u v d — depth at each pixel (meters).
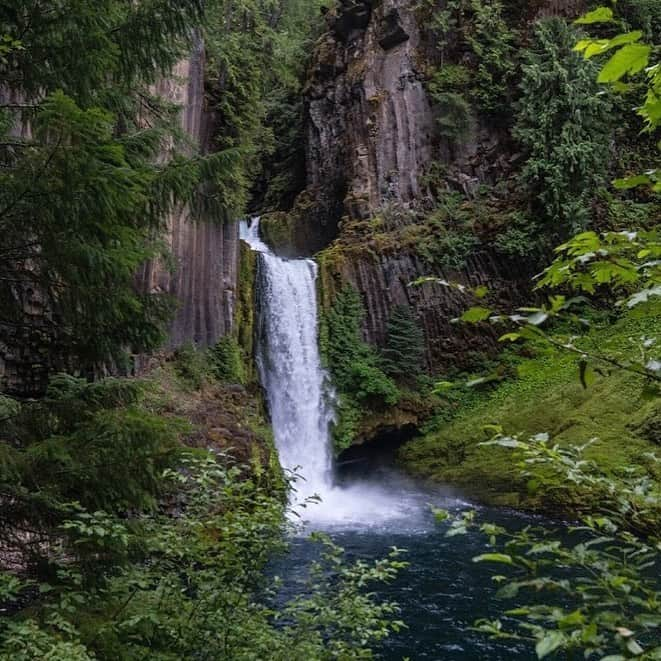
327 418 23.03
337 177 29.72
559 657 8.35
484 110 26.44
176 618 5.24
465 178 26.36
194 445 14.87
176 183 6.59
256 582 5.45
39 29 5.56
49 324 6.37
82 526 4.55
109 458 5.16
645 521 2.45
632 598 2.00
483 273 25.12
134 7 7.23
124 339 6.48
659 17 23.92
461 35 27.19
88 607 5.36
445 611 10.40
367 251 25.36
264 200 36.53
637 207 23.61
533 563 2.22
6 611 5.78
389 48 28.39
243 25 22.12
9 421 5.36
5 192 4.72
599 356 2.21
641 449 16.11
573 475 2.53
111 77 7.87
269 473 15.56
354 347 24.11
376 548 14.23
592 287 2.52
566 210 22.98
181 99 18.44
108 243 5.52
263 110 22.61
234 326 21.20
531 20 26.77
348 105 29.28
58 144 4.59
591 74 23.64
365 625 5.47
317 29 34.22
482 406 22.81
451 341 24.70
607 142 24.00
